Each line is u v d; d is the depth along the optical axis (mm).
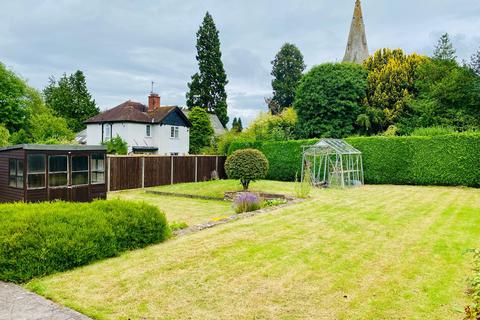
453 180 17344
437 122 23188
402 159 18766
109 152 23625
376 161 19453
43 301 4281
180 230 8125
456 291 4695
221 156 25688
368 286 4859
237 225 8406
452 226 8477
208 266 5555
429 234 7688
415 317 3998
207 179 24453
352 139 20203
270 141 23750
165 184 21469
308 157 20953
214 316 3965
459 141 17172
